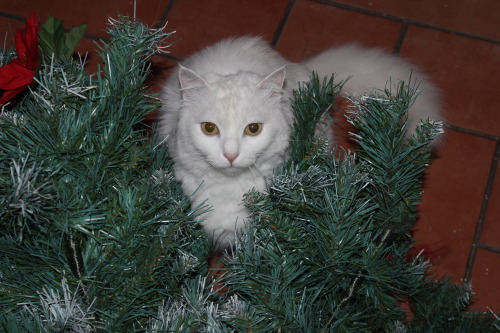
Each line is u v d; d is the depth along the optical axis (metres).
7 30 1.00
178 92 0.75
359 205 0.62
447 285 0.73
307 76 0.80
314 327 0.61
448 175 0.90
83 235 0.59
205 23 1.03
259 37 0.87
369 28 1.04
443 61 1.01
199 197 0.73
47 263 0.59
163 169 0.68
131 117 0.61
